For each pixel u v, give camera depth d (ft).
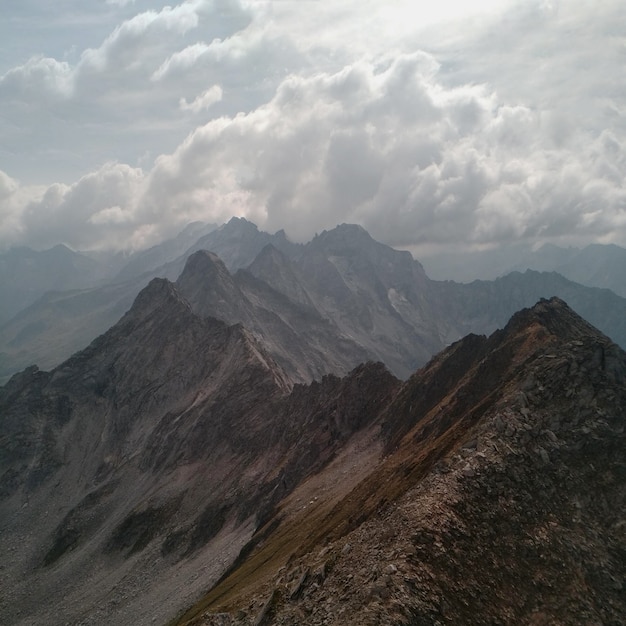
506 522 175.52
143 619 469.98
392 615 131.85
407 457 328.70
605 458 201.05
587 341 245.45
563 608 154.71
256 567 342.85
